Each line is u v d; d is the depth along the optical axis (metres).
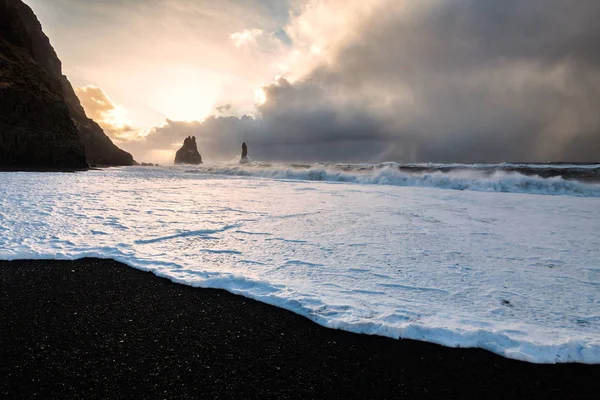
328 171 21.30
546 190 13.61
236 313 2.74
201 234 5.33
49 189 10.95
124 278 3.47
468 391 1.85
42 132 26.98
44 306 2.80
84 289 3.17
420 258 4.21
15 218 6.08
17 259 3.97
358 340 2.36
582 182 13.69
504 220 7.00
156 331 2.43
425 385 1.89
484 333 2.37
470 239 5.25
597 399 1.80
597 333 2.41
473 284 3.36
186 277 3.46
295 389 1.83
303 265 3.89
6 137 24.25
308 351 2.21
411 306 2.83
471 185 15.13
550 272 3.74
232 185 15.37
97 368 1.97
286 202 9.34
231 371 1.98
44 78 32.00
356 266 3.88
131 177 20.03
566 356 2.14
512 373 2.01
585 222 6.85
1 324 2.48
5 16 33.47
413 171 21.14
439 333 2.39
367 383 1.90
